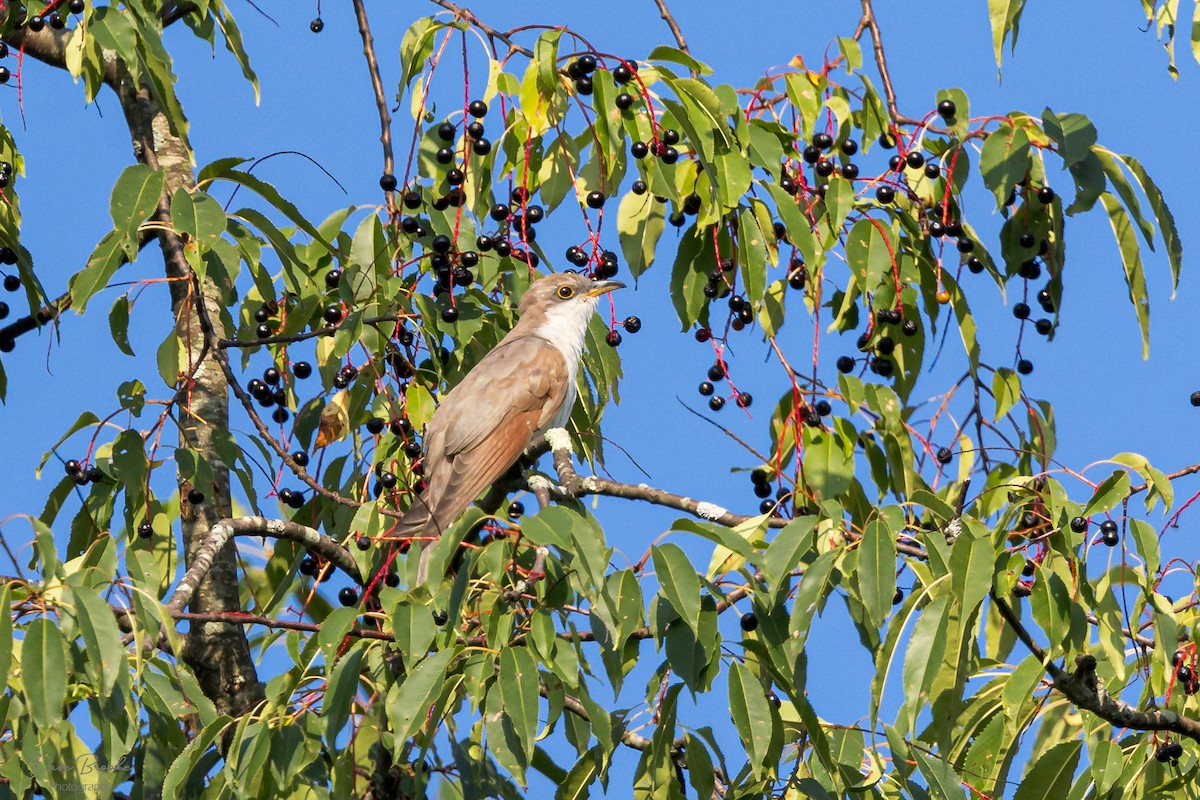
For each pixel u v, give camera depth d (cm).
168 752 924
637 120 1119
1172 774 1018
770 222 1127
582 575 784
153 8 1270
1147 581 903
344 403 1211
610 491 1034
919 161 1148
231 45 1312
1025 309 1200
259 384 1242
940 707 937
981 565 819
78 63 1116
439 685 819
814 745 897
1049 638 872
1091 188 1109
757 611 890
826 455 1112
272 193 1094
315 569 1237
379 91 1276
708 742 940
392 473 1211
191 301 1256
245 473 1167
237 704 1236
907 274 1155
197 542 1274
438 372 1202
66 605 784
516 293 1169
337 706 841
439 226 1139
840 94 1180
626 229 1147
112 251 956
